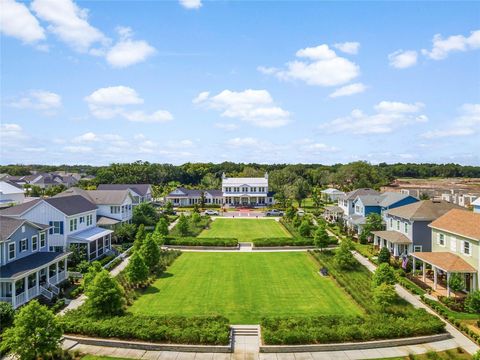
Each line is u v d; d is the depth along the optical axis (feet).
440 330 86.48
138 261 117.80
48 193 343.87
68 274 127.75
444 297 107.76
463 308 101.14
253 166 617.62
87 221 169.37
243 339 85.20
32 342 66.90
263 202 389.60
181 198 383.86
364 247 180.34
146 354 77.41
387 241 167.32
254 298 110.32
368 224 188.85
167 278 130.62
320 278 130.82
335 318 88.74
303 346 79.20
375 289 99.81
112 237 188.14
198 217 254.06
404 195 196.54
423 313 93.04
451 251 125.29
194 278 130.52
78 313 91.56
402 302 105.91
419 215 150.92
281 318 88.69
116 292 91.35
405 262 139.74
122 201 199.72
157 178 487.61
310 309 101.76
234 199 390.63
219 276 132.98
